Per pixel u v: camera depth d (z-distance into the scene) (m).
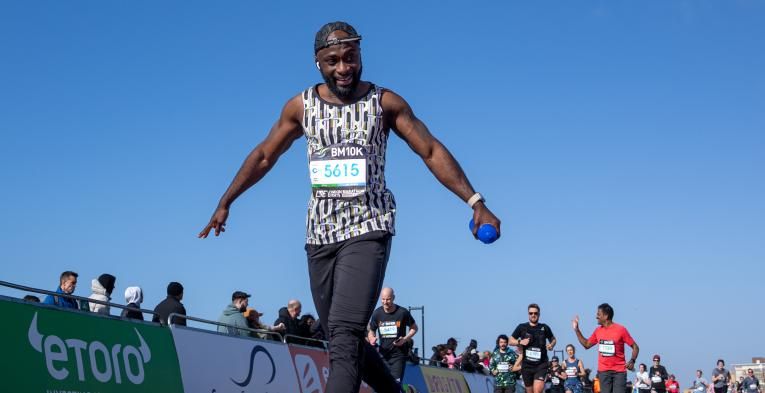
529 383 14.18
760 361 62.88
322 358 10.13
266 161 4.09
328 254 3.88
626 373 12.75
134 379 6.50
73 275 7.99
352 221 3.85
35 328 5.62
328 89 3.97
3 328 5.34
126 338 6.57
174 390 6.98
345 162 3.86
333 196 3.86
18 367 5.37
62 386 5.71
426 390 13.48
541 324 14.17
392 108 3.92
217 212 4.06
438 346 17.39
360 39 3.86
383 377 4.30
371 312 3.80
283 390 8.89
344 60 3.83
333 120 3.89
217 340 7.91
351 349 3.73
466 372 16.44
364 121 3.88
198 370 7.43
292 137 4.09
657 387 27.14
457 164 3.91
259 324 10.11
